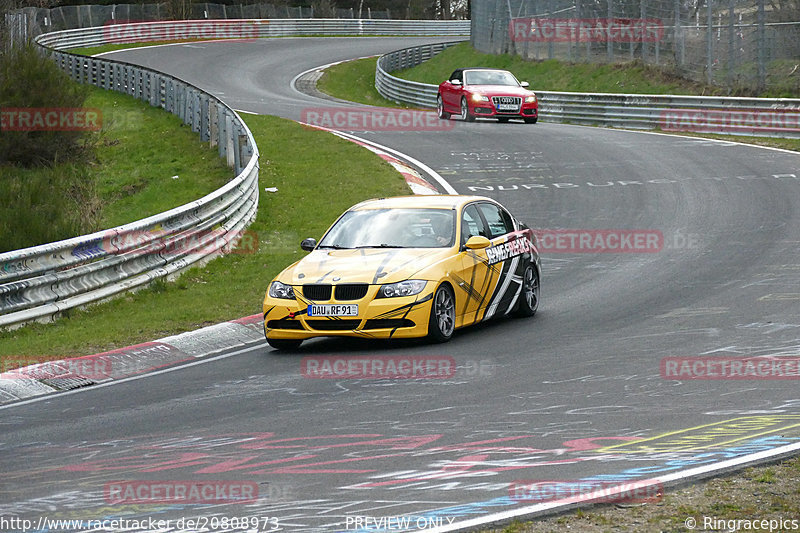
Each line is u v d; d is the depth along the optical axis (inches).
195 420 941.8
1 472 794.8
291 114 4057.6
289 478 734.5
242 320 1445.6
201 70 6048.2
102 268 1635.1
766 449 760.3
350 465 762.8
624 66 4803.2
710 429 828.0
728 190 2363.4
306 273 1263.5
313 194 2511.1
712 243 1873.8
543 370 1080.2
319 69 6417.3
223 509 668.1
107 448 854.5
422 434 848.9
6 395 1117.1
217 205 2020.2
